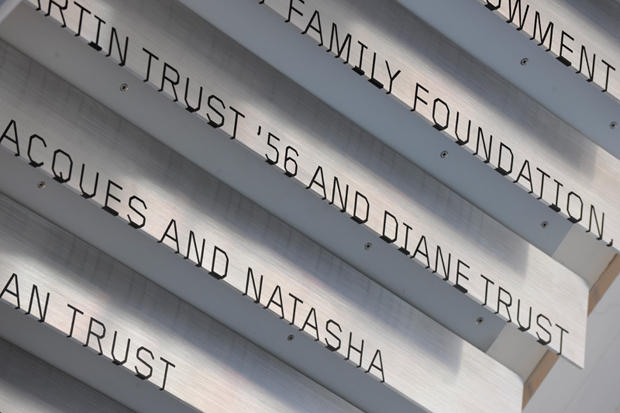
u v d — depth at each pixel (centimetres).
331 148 230
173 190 223
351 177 232
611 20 237
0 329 240
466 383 260
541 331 256
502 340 272
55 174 208
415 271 255
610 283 275
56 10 194
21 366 242
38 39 210
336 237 246
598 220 250
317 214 242
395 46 225
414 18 230
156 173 222
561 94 245
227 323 247
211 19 218
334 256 246
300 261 239
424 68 228
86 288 227
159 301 237
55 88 211
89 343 224
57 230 226
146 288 236
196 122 226
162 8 211
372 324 246
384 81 221
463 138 231
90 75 216
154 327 234
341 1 218
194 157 229
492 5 218
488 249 251
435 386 254
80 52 213
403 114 238
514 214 257
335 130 232
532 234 262
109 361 249
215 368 241
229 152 230
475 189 251
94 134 214
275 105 223
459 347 262
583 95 246
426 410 251
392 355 248
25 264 220
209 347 242
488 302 248
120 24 203
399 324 251
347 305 243
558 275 264
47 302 220
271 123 222
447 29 233
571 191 246
